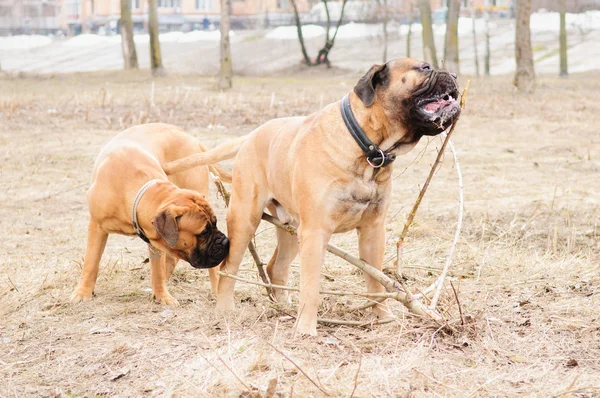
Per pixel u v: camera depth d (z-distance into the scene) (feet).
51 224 27.94
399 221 26.94
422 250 23.53
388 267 21.27
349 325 16.76
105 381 14.17
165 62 149.59
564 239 24.68
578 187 32.96
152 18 114.01
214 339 15.90
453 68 107.76
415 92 14.37
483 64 136.36
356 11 175.63
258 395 12.76
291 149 16.07
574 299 18.17
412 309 16.01
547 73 121.39
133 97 74.18
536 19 183.93
